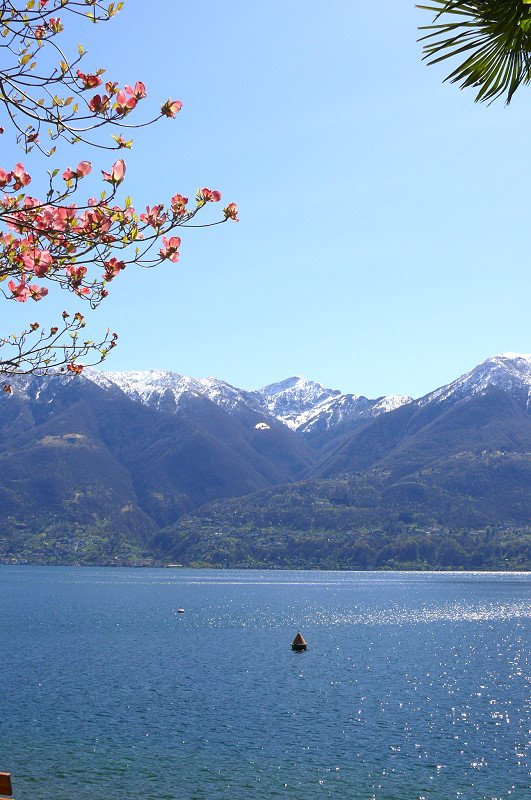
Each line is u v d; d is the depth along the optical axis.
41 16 8.99
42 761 42.03
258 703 59.75
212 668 79.81
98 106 9.22
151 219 10.74
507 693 64.88
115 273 11.18
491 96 9.72
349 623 142.25
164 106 9.56
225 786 38.03
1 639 107.88
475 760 42.75
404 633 122.62
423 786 38.00
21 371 12.05
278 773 40.28
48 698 60.72
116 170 9.85
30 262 10.36
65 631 121.25
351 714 55.50
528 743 46.69
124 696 62.19
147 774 39.91
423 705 59.12
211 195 10.88
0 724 51.00
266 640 110.00
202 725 51.50
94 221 10.09
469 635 119.25
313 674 75.81
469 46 9.36
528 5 8.93
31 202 10.70
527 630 128.50
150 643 104.31
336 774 40.06
